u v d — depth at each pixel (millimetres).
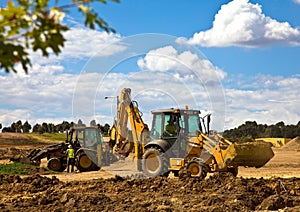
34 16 3266
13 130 101875
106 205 12086
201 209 11453
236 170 18594
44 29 3275
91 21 3287
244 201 12391
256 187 14188
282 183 15570
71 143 25375
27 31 3289
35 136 82188
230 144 17750
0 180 17281
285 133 95625
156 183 15391
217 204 12102
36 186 16406
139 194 14188
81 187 15742
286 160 36406
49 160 25922
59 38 3305
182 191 14273
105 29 3326
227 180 14938
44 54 3314
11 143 71000
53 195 13938
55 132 93750
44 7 3258
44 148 26797
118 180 16656
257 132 94812
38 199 13070
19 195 14555
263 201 12289
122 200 12773
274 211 11570
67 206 11914
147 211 11289
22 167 26500
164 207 11797
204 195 13477
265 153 17906
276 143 72750
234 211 11305
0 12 3217
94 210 11523
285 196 13156
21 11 3225
